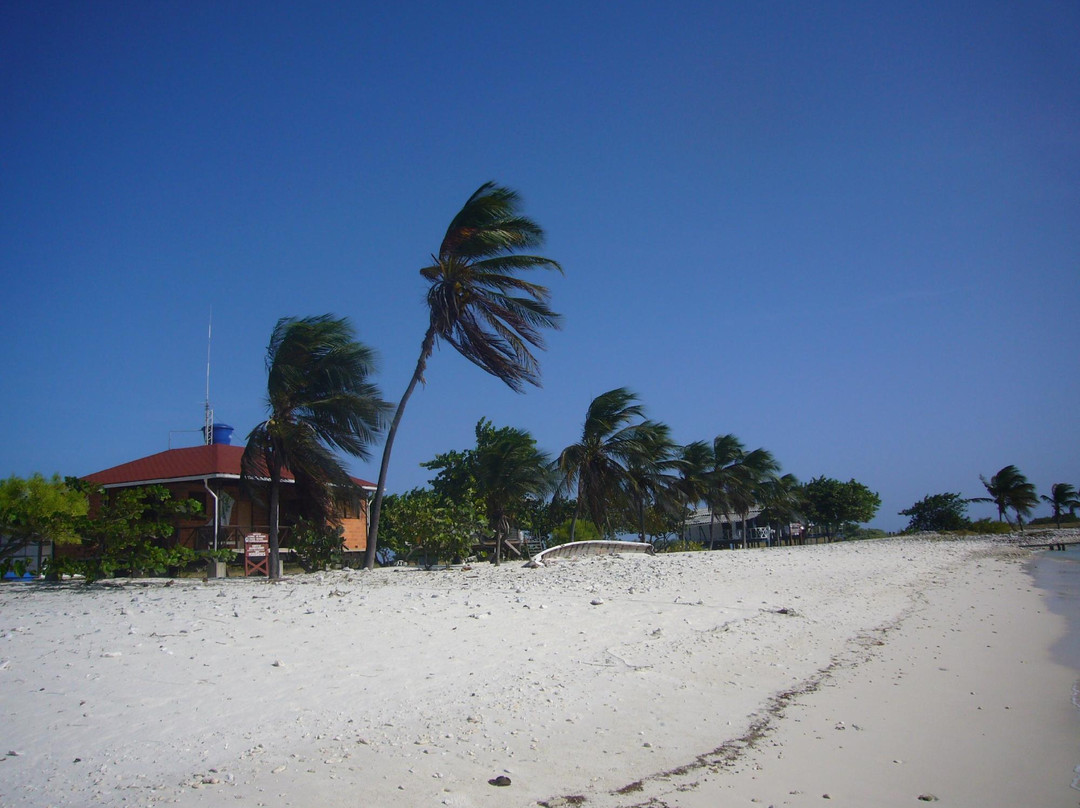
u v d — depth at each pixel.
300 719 6.46
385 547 28.66
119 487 24.38
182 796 4.89
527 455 27.80
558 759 5.87
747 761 6.00
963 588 18.83
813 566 22.25
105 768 5.31
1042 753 6.32
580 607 12.33
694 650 9.57
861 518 68.56
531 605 12.41
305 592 14.12
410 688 7.46
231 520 24.62
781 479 60.44
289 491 26.06
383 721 6.52
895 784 5.63
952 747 6.45
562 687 7.72
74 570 15.62
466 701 7.15
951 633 11.84
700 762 5.95
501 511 27.72
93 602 12.66
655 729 6.66
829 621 12.27
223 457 25.00
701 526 70.56
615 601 13.09
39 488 15.85
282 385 18.92
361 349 19.75
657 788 5.40
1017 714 7.42
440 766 5.59
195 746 5.78
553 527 39.12
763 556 27.03
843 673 8.90
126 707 6.56
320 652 8.63
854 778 5.72
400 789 5.14
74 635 9.27
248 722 6.34
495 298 22.72
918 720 7.18
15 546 16.41
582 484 32.22
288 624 10.15
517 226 22.72
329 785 5.14
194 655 8.32
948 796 5.43
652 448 34.81
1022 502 71.50
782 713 7.27
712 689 7.96
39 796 4.84
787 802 5.25
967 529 72.12
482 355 23.11
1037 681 8.73
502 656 8.84
